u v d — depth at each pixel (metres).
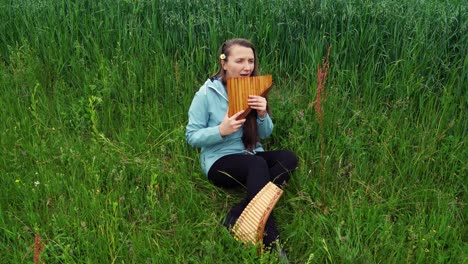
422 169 3.58
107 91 4.00
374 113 3.92
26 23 4.45
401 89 3.97
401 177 3.52
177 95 4.07
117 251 2.81
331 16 4.23
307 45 4.24
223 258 2.87
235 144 3.35
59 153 3.58
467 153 3.62
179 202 3.29
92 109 3.68
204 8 4.44
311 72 4.09
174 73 4.16
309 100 4.00
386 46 4.19
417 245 2.99
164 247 2.94
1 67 4.37
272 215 2.99
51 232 3.00
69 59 4.38
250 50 3.27
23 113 3.87
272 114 3.87
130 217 3.17
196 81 4.09
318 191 3.38
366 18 4.25
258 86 3.06
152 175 3.28
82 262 2.76
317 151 3.66
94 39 4.39
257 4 4.40
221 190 3.42
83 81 4.25
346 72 4.09
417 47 4.07
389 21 4.21
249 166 3.15
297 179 3.44
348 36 4.17
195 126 3.30
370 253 2.89
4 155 3.51
